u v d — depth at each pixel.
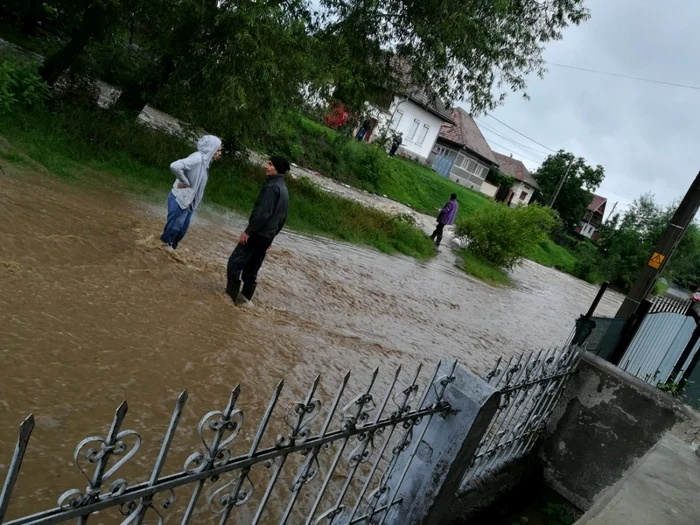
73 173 9.44
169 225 7.41
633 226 40.50
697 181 8.14
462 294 14.35
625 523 3.13
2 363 3.81
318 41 12.65
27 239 6.02
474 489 4.07
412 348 8.14
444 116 42.47
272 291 8.05
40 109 10.98
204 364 4.93
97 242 6.80
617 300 32.91
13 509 2.73
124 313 5.28
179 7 11.34
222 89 11.44
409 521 3.03
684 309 7.57
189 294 6.42
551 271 34.62
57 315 4.74
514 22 14.49
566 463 5.08
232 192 13.09
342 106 16.03
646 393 4.84
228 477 3.60
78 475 3.11
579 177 66.25
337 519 2.85
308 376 5.59
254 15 10.78
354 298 9.55
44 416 3.45
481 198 40.00
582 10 14.81
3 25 19.27
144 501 1.72
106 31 12.60
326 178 24.73
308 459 2.32
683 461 4.16
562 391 5.14
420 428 3.04
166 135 13.70
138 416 3.81
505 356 10.08
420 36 13.88
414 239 17.84
